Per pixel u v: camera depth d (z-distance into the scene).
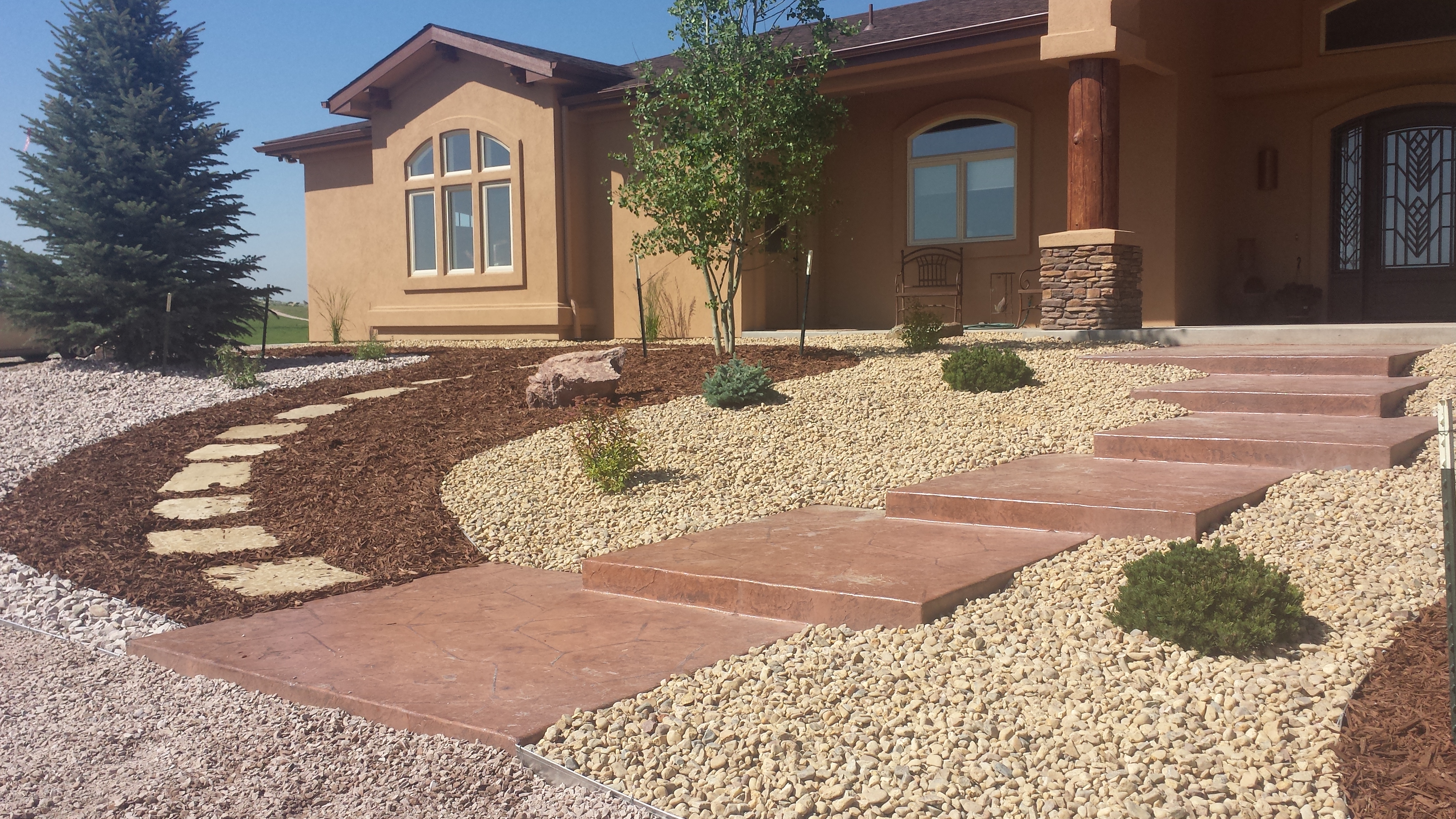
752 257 14.53
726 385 8.80
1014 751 3.14
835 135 12.94
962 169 14.29
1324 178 12.90
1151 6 11.28
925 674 3.75
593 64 16.25
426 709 3.60
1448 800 2.71
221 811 3.06
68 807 3.12
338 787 3.19
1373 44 12.30
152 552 6.27
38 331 12.66
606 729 3.42
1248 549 4.77
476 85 16.41
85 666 4.49
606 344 14.20
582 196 16.11
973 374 8.69
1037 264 13.72
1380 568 4.40
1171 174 12.12
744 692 3.68
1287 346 9.71
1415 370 8.37
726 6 10.34
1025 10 12.77
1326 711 3.24
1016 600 4.42
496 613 4.89
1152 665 3.69
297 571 5.87
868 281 15.23
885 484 6.59
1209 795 2.84
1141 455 6.57
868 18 16.06
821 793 2.92
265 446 8.91
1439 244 12.45
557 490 7.20
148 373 12.52
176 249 12.62
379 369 12.68
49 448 9.14
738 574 4.78
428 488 7.40
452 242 17.28
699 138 10.34
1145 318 12.47
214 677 4.23
